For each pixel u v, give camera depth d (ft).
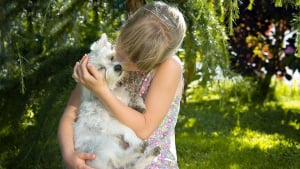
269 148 16.85
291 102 24.49
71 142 8.66
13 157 12.30
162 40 7.89
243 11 23.16
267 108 22.79
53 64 11.73
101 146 8.51
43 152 12.15
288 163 15.39
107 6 12.72
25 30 11.76
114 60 9.27
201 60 10.94
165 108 8.20
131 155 8.38
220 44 10.42
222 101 11.01
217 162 15.37
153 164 8.44
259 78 24.43
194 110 21.68
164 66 8.25
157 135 8.57
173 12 8.13
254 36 24.02
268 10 22.82
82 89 9.20
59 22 11.90
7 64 11.30
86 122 8.83
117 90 9.00
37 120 11.75
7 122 12.17
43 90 11.82
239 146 17.07
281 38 23.98
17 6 11.44
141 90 8.71
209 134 18.65
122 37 8.16
